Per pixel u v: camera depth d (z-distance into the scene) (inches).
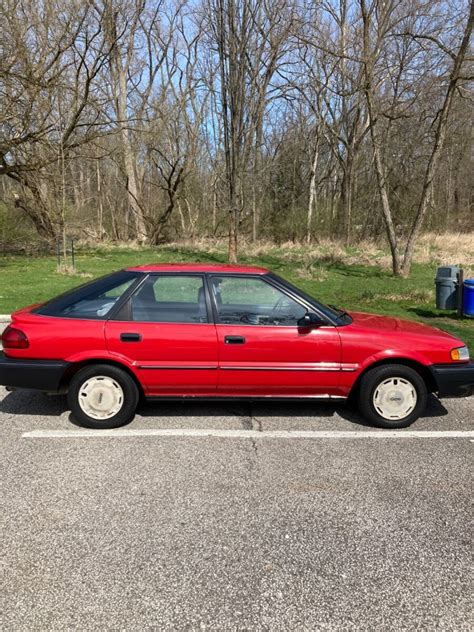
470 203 1402.6
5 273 605.0
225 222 1213.1
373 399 174.2
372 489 133.8
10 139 705.6
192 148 1209.4
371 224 1106.1
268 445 160.9
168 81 1206.9
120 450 155.6
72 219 987.9
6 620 87.4
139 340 167.6
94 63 772.6
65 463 146.5
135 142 1150.3
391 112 787.4
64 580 97.7
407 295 444.8
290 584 97.5
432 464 148.6
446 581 98.8
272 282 177.6
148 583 97.1
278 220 1167.0
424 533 114.6
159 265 183.5
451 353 172.9
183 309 172.7
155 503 125.3
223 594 94.5
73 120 783.7
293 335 169.9
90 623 87.0
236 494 130.3
